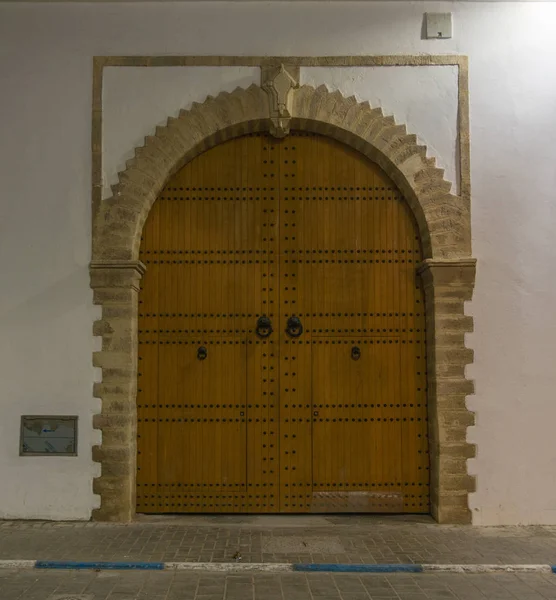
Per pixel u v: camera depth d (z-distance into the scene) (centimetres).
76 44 650
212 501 639
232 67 648
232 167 666
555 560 509
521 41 654
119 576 473
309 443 645
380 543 550
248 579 469
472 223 636
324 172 665
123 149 642
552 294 633
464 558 512
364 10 655
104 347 621
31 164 638
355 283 659
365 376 651
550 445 620
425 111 647
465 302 628
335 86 649
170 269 658
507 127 646
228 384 649
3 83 645
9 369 621
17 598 429
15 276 629
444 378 621
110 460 611
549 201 641
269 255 661
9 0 648
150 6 653
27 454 614
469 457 615
